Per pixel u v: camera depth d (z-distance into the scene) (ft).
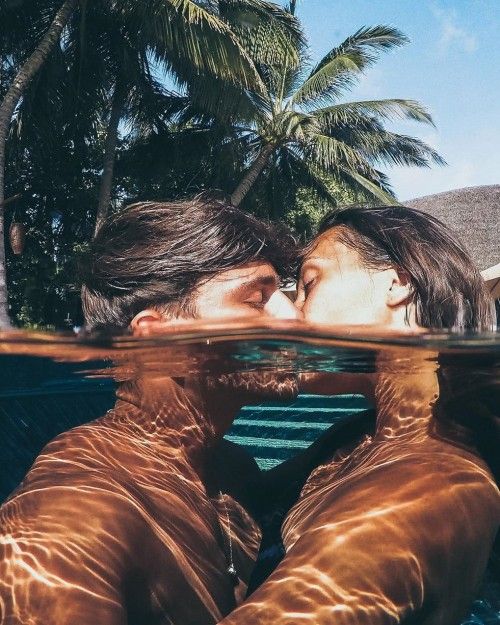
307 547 1.53
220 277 2.08
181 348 1.97
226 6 22.20
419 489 1.63
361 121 27.55
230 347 2.02
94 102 23.66
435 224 2.30
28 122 22.17
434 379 1.96
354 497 1.62
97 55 22.81
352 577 1.48
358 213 2.30
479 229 21.33
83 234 26.73
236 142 25.94
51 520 1.52
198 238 2.08
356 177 26.73
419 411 1.95
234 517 2.12
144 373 1.98
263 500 2.31
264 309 2.18
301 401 4.35
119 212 2.18
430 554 1.55
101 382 3.59
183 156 26.61
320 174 30.19
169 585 1.67
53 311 25.38
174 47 20.52
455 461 1.76
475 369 1.91
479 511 1.69
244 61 20.11
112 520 1.57
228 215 2.14
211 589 1.79
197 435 2.06
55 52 21.49
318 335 1.98
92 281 2.16
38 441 4.09
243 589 1.98
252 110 21.99
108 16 22.07
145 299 2.08
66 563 1.45
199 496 2.01
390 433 1.98
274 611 1.44
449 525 1.61
